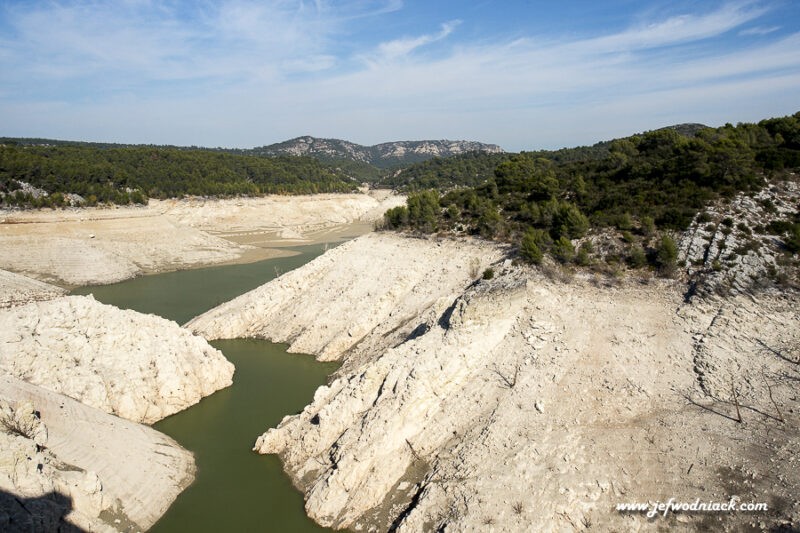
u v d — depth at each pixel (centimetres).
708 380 3234
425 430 3231
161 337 4347
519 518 2514
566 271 4653
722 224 4725
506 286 4119
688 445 2800
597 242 5044
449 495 2739
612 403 3155
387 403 3272
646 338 3666
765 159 5706
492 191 7681
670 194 5466
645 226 4972
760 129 7056
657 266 4509
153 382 4078
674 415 3016
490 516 2534
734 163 5438
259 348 5553
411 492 2917
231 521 2905
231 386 4644
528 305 4053
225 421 4038
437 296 5312
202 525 2875
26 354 3597
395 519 2795
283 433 3600
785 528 2270
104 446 3069
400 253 6406
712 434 2841
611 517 2503
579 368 3444
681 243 4666
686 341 3594
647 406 3116
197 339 4600
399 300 5575
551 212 5869
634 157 7619
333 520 2872
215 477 3312
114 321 4153
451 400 3397
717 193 5234
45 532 2306
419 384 3309
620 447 2844
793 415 2870
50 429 2909
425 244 6425
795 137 6356
